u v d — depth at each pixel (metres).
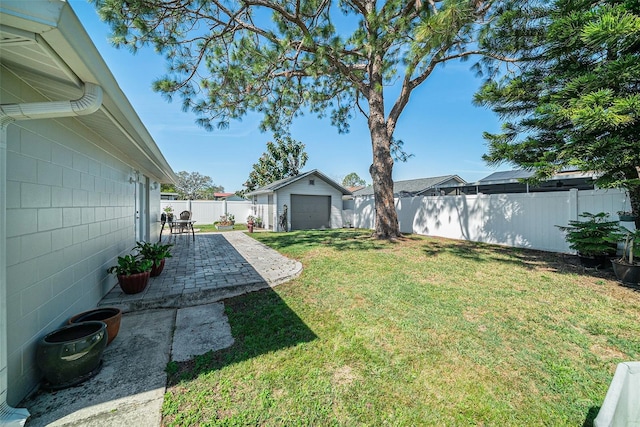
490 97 5.52
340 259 6.20
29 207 2.15
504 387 2.04
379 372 2.23
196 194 44.28
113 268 3.74
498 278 4.58
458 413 1.81
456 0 4.62
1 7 1.18
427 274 4.89
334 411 1.83
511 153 5.11
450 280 4.52
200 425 1.70
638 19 3.17
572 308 3.33
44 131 2.37
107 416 1.78
